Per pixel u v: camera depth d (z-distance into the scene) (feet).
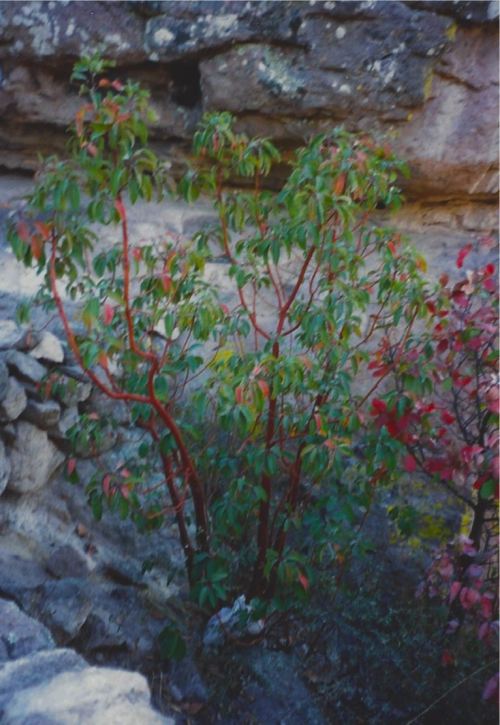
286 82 13.24
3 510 10.02
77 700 6.16
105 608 9.63
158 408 8.93
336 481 9.89
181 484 10.89
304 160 8.79
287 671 9.91
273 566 9.73
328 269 9.59
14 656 7.27
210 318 8.73
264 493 9.16
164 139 14.17
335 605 10.25
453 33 13.24
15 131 14.37
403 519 10.51
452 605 10.43
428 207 14.71
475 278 9.92
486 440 9.94
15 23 13.29
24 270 12.41
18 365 10.26
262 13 13.00
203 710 9.25
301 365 8.63
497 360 9.74
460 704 10.06
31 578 9.57
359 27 13.03
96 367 10.89
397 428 9.24
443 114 13.71
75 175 7.91
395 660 10.07
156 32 13.21
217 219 13.82
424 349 9.46
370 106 13.34
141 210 13.75
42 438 10.31
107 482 8.83
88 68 8.39
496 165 13.97
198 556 9.40
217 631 9.85
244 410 8.27
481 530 10.39
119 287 8.83
